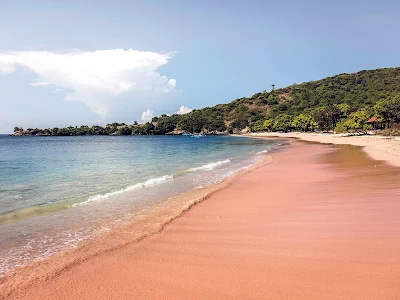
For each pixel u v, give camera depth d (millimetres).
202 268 6559
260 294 5410
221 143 79562
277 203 12172
